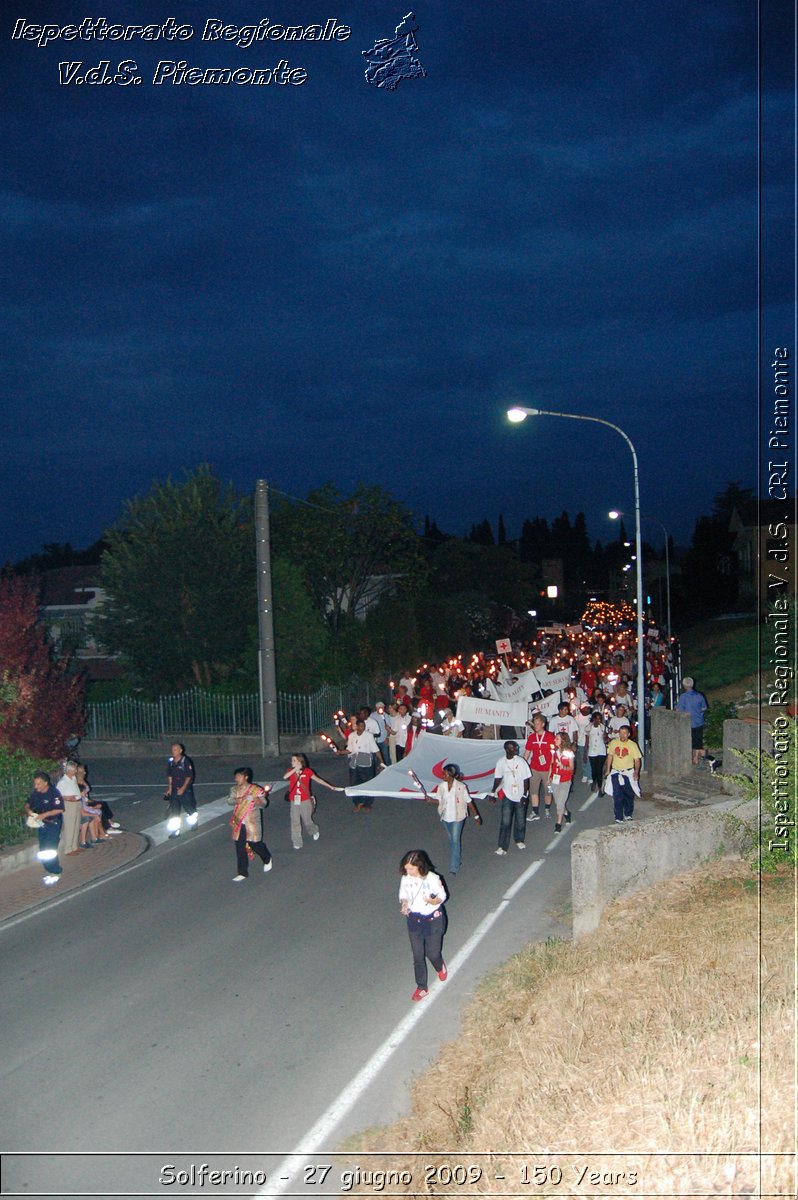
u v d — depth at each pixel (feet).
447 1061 28.63
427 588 163.22
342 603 143.43
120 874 52.65
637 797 63.72
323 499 134.51
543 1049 26.99
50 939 41.65
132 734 104.47
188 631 113.70
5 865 53.21
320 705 102.42
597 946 34.68
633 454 73.92
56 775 63.41
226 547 114.83
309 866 51.78
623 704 74.84
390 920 41.98
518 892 45.16
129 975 36.78
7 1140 25.29
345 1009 32.78
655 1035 26.13
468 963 36.58
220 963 37.60
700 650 137.28
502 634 193.77
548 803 62.75
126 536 120.98
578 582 407.03
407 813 65.00
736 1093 21.57
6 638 64.85
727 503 185.88
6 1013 33.63
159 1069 28.94
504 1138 22.89
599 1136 21.34
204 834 62.18
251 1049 30.04
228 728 102.12
